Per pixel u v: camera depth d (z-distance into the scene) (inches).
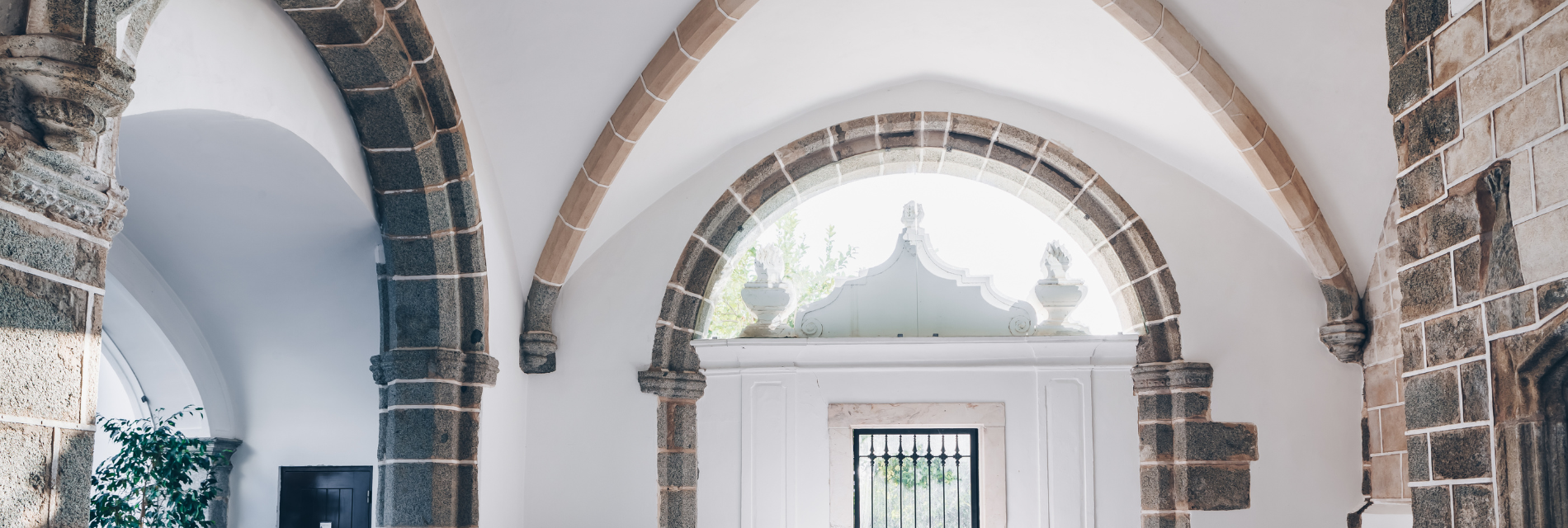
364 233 262.5
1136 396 293.1
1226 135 264.7
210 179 236.1
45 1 122.9
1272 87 253.3
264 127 201.8
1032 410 294.8
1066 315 307.4
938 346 296.0
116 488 254.1
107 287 272.5
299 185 235.5
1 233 118.4
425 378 249.3
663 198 302.7
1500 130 120.4
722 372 300.0
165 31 164.2
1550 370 114.0
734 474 294.7
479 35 237.1
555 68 248.2
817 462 295.3
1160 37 238.5
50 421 125.2
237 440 304.3
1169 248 293.6
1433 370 135.0
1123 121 289.9
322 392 304.0
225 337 295.9
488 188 265.3
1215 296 290.5
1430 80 134.9
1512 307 118.1
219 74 179.9
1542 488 114.3
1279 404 284.5
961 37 274.8
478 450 256.4
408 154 236.1
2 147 116.6
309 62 212.1
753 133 301.0
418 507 245.8
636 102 255.6
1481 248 124.3
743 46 256.4
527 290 291.3
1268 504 279.6
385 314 262.7
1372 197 271.7
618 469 289.9
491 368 260.5
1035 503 290.2
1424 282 137.3
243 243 267.4
